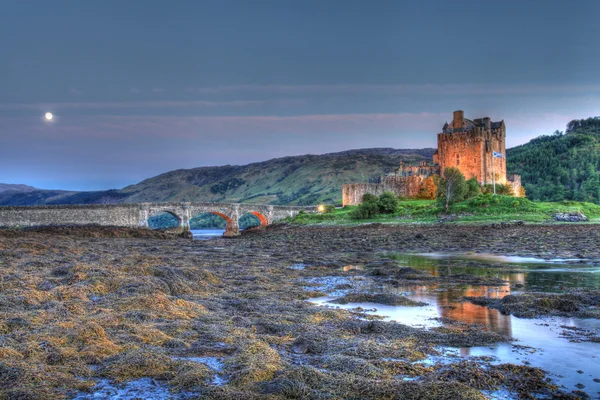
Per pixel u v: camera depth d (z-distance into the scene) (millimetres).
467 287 29875
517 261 43562
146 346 15781
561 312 21984
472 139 131875
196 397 12000
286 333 18109
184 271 29391
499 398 12406
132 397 12109
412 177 142750
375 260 47281
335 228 99250
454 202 103062
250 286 29766
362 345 16359
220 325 18781
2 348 14461
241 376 13125
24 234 76375
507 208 93875
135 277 25891
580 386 13109
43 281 25531
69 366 13820
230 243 79750
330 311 21859
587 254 46969
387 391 12227
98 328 16719
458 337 17766
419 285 31031
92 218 97688
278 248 65688
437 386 12359
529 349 16406
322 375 13133
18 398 11641
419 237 72188
